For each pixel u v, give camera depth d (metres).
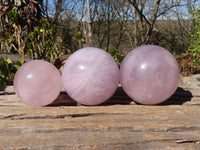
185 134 0.13
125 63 0.17
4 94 0.21
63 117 0.15
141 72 0.15
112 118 0.15
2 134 0.12
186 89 0.24
